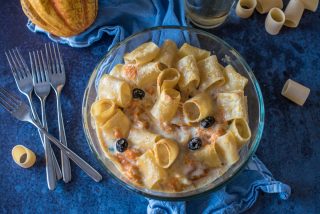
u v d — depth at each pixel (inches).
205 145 20.2
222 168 20.3
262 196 22.0
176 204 21.3
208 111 20.5
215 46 23.0
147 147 20.1
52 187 21.9
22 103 23.2
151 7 25.2
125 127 20.8
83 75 24.3
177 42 23.4
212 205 21.5
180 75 21.1
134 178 20.1
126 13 24.9
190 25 25.5
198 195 19.7
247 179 22.0
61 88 23.8
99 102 20.9
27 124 23.3
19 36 25.2
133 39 22.8
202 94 20.9
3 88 24.0
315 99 23.8
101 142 20.8
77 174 22.3
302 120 23.3
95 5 23.7
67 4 22.0
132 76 21.3
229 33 25.2
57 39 24.8
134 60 21.7
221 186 19.8
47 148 22.3
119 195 22.0
